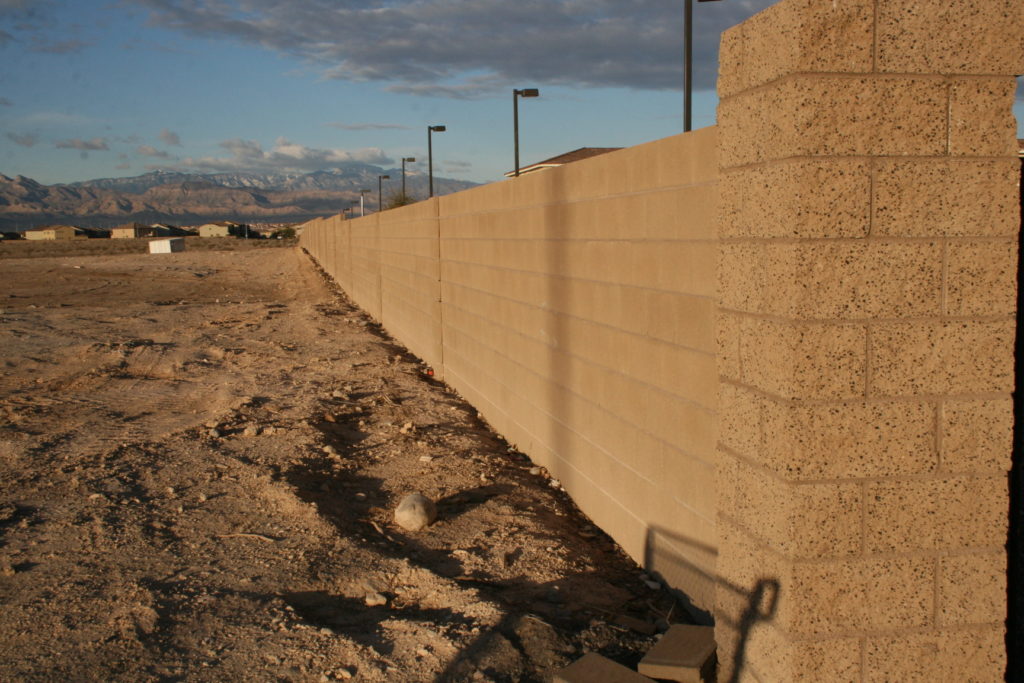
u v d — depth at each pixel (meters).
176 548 5.41
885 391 2.92
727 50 3.27
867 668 3.01
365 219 22.00
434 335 12.41
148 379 12.17
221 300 26.16
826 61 2.79
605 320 5.77
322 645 4.09
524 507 6.43
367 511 6.37
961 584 3.03
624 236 5.35
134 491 6.63
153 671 3.82
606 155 5.59
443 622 4.35
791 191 2.83
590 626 4.39
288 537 5.62
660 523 5.02
